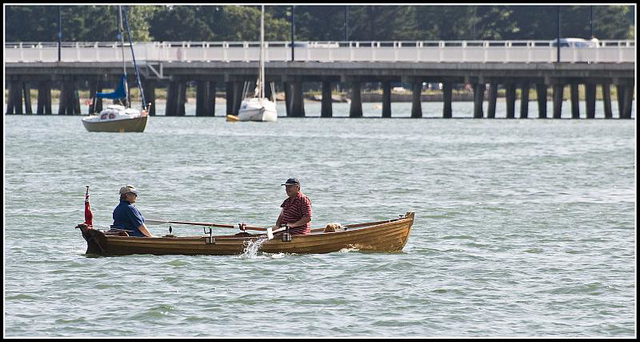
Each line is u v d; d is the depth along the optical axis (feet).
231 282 229.66
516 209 344.28
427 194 388.78
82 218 322.96
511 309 208.95
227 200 369.30
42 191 389.39
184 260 251.39
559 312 206.90
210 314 205.16
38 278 232.32
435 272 240.12
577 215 329.93
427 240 281.54
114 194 384.47
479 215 330.13
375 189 404.57
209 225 269.23
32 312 205.77
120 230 257.55
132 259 252.01
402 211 343.67
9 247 267.18
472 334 193.47
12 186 404.16
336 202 367.04
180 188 403.54
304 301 213.87
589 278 232.94
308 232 261.65
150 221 268.00
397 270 242.17
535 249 268.21
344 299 215.51
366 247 262.06
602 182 430.61
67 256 255.91
